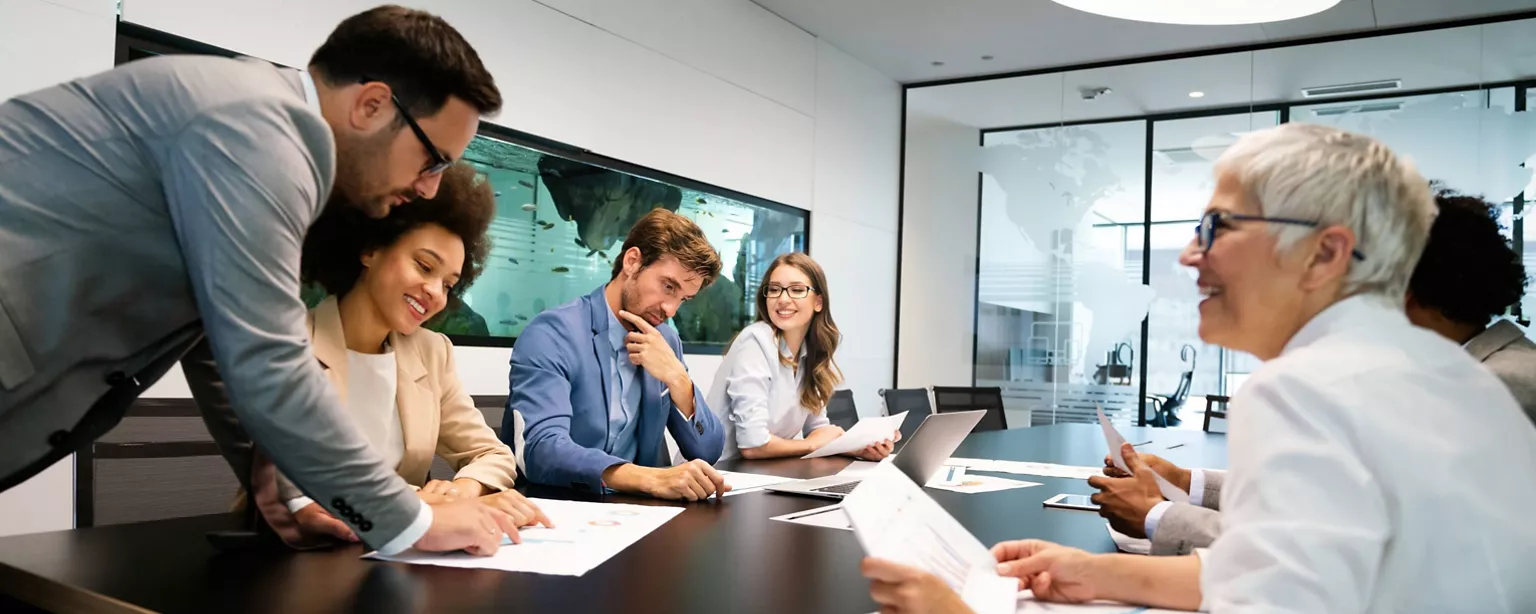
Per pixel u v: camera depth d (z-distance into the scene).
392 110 1.20
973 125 7.67
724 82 5.90
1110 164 7.18
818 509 1.67
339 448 1.09
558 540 1.33
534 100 4.61
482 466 1.77
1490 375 0.92
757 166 6.20
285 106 1.09
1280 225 0.92
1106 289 7.15
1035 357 7.38
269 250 1.05
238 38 3.47
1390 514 0.81
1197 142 6.91
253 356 1.04
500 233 4.52
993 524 1.59
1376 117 6.34
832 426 3.01
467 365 4.41
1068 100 7.34
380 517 1.14
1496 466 0.85
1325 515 0.79
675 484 1.72
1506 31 5.99
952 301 7.68
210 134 1.04
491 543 1.22
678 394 2.31
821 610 1.01
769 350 2.98
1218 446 3.63
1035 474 2.37
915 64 7.42
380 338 1.70
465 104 1.23
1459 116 6.11
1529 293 5.85
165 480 1.99
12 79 2.86
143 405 1.99
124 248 1.12
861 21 6.46
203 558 1.16
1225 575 0.82
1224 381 6.71
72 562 1.12
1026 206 7.46
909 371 7.81
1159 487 1.57
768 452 2.74
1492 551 0.82
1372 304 0.92
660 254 2.25
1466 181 6.07
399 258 1.60
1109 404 7.10
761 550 1.30
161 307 1.19
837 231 7.04
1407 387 0.84
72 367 1.16
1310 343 0.92
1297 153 0.93
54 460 1.22
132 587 1.02
